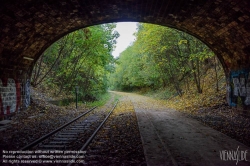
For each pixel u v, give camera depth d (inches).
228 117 457.1
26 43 438.0
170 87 1243.8
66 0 331.9
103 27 806.5
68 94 932.6
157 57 913.5
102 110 660.1
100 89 1339.8
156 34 730.2
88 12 402.3
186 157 222.5
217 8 337.7
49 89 856.9
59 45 834.8
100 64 872.3
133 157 221.9
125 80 2240.4
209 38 489.4
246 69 453.4
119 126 389.4
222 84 698.8
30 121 421.1
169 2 358.3
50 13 366.6
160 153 233.3
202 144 270.1
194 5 351.9
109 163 204.8
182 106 708.7
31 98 593.9
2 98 425.4
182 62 842.2
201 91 781.9
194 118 480.7
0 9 296.7
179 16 421.4
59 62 932.0
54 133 326.6
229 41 440.1
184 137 305.1
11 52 425.1
